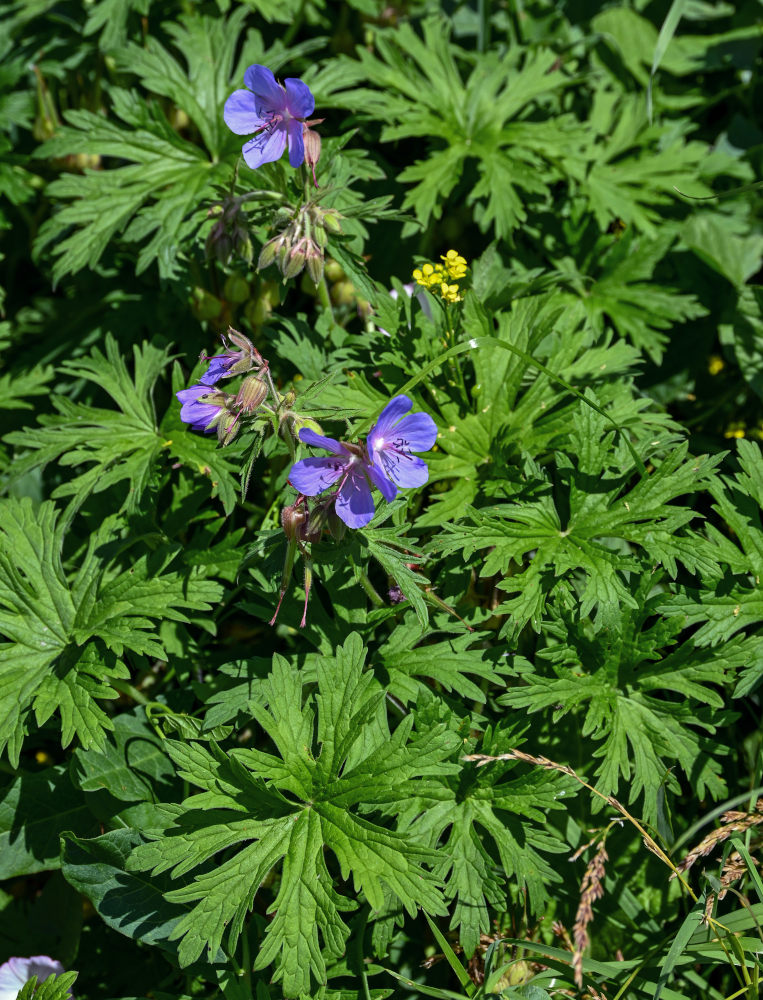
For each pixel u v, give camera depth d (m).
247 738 0.50
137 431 0.49
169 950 0.41
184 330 0.58
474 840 0.41
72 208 0.54
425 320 0.48
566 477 0.46
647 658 0.44
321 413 0.38
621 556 0.43
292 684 0.41
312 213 0.41
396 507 0.40
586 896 0.37
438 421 0.48
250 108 0.40
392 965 0.45
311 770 0.40
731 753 0.49
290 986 0.37
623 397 0.48
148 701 0.48
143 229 0.53
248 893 0.38
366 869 0.38
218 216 0.46
